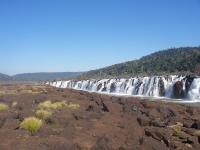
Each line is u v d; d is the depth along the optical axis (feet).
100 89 340.80
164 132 47.09
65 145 41.29
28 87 164.96
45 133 47.73
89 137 46.14
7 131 46.88
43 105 73.77
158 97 265.75
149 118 61.98
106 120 57.67
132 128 51.03
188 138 46.91
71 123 53.93
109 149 41.16
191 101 222.48
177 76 277.03
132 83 307.58
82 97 102.53
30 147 40.40
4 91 138.72
